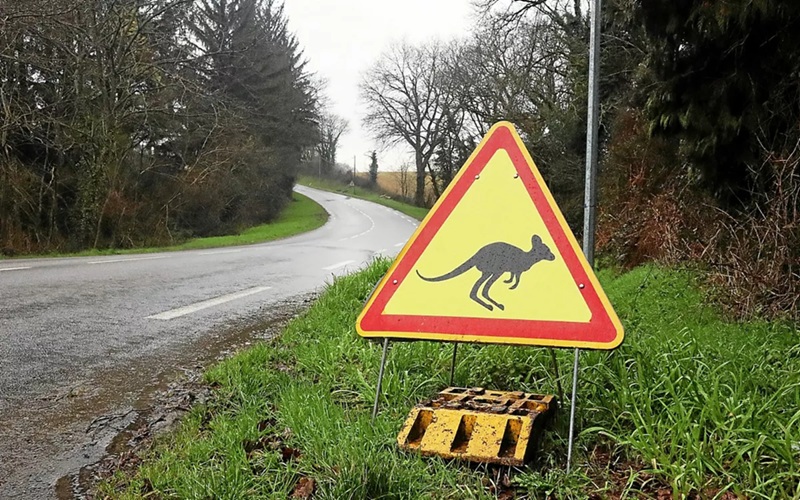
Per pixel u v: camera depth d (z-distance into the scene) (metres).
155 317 7.54
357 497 2.49
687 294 6.21
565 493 2.55
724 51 6.02
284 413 3.60
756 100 5.91
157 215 30.98
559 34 21.22
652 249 9.64
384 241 27.50
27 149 25.77
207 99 32.28
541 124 21.58
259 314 8.05
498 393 3.40
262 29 49.88
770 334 4.32
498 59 29.73
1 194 23.83
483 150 3.17
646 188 10.65
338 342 5.38
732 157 6.32
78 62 25.31
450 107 48.53
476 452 2.76
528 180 3.10
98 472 3.28
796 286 4.64
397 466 2.69
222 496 2.68
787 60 5.70
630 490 2.56
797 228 4.71
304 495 2.70
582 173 19.00
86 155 26.47
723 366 3.49
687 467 2.53
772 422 2.78
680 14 6.05
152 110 27.59
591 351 3.87
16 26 22.53
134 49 26.97
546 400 3.20
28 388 4.67
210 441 3.37
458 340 3.09
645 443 2.73
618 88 14.62
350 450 2.84
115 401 4.42
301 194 73.62
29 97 25.28
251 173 42.59
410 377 4.00
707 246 5.67
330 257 17.78
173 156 34.88
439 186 63.06
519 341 3.00
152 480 2.98
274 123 46.53
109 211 26.86
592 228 4.73
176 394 4.54
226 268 13.81
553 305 2.98
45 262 13.95
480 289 3.09
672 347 3.91
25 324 6.77
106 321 7.15
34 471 3.30
